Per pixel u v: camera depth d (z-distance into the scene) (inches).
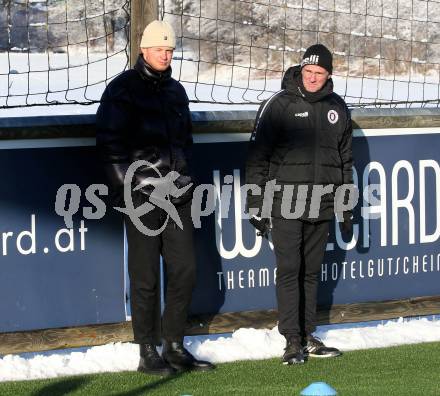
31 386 525.3
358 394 504.1
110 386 525.7
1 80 1590.8
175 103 546.0
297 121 566.3
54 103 605.3
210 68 1663.4
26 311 575.5
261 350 601.3
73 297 585.0
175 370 556.7
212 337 632.4
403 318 677.9
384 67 1806.1
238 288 626.2
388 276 663.1
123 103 532.4
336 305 650.8
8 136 560.1
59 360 569.3
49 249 576.4
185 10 1680.6
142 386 525.7
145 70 533.6
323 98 572.4
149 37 530.9
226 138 612.7
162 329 574.6
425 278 673.6
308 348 593.9
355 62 1806.1
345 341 621.6
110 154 533.3
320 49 560.1
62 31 1843.0
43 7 1920.5
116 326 595.8
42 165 570.3
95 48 1875.0
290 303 577.9
